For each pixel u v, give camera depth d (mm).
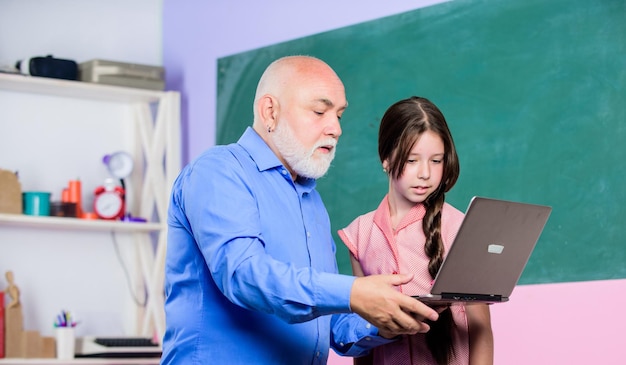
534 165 3254
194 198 2055
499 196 3344
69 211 4465
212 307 2098
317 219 2305
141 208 4688
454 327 2400
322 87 2164
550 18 3252
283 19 4254
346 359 3777
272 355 2092
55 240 4613
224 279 1950
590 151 3109
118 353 4301
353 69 3896
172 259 2180
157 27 5000
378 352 2482
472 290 2064
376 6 3834
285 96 2176
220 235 1980
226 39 4562
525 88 3305
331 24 4023
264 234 2105
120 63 4582
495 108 3387
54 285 4590
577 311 3098
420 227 2486
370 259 2547
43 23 4711
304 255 2182
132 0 4973
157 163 4656
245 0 4465
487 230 1983
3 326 4215
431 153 2447
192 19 4781
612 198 3039
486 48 3430
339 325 2324
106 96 4672
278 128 2176
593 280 3066
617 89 3057
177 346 2129
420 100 2518
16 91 4562
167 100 4664
